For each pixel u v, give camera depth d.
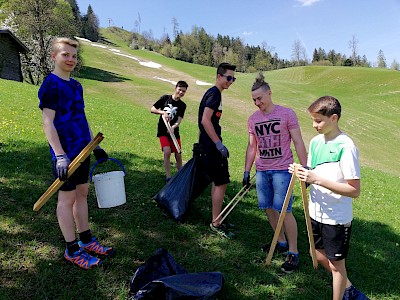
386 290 3.77
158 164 7.12
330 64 119.88
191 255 3.87
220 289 3.00
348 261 4.24
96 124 11.26
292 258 3.82
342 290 3.19
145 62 63.16
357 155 2.92
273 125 3.86
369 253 4.59
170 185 4.71
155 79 45.81
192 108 26.95
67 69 3.23
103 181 3.86
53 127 3.10
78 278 3.25
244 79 54.91
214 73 63.75
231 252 4.05
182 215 4.49
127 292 3.12
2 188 4.74
